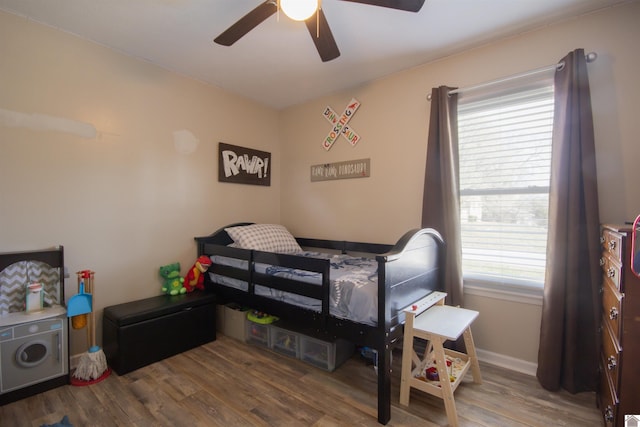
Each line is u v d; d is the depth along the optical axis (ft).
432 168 7.68
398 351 7.96
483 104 7.38
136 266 7.99
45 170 6.58
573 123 5.94
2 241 6.10
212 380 6.43
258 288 7.54
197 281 8.72
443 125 7.47
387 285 5.23
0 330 5.53
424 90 8.19
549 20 6.36
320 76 8.96
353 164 9.61
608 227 5.16
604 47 5.98
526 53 6.77
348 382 6.40
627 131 5.81
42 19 6.38
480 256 7.50
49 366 6.01
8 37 6.11
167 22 6.48
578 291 5.98
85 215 7.14
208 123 9.53
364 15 6.14
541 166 6.73
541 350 6.32
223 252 8.38
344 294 5.84
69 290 6.90
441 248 7.41
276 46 7.37
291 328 7.68
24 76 6.31
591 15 6.09
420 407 5.60
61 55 6.75
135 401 5.71
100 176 7.36
